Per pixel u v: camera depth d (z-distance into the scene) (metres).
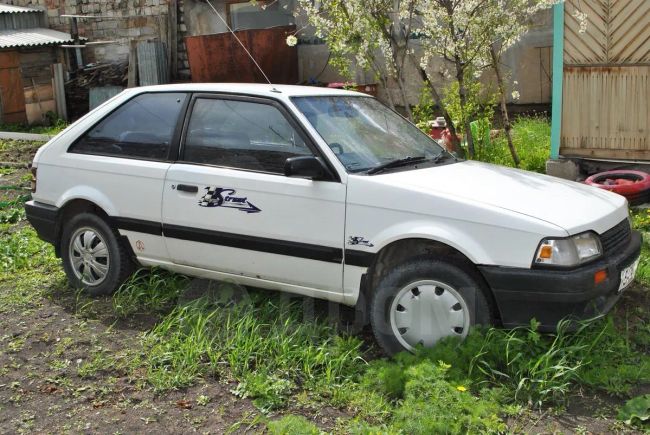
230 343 4.53
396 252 4.54
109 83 17.44
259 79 14.58
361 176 4.43
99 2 17.72
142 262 5.39
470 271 4.16
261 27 15.98
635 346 4.51
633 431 3.61
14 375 4.42
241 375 4.30
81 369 4.43
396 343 4.32
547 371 3.98
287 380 4.19
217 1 16.31
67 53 18.23
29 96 17.31
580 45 8.14
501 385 3.98
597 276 4.00
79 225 5.57
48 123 17.69
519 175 4.88
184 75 17.06
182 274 5.41
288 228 4.60
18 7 18.25
